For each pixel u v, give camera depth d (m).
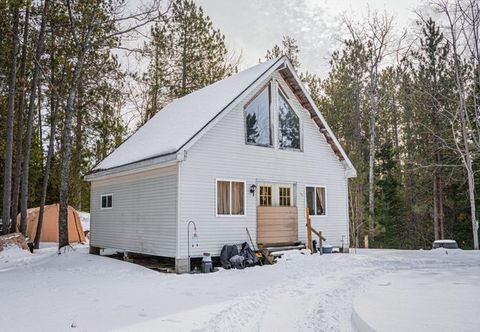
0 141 23.66
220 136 14.10
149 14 17.81
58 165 26.30
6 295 8.66
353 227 23.88
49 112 26.31
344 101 31.56
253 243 14.41
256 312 7.20
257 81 14.88
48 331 5.82
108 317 6.64
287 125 16.36
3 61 20.39
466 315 6.03
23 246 18.16
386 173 31.83
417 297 7.59
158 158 13.07
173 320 6.43
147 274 11.86
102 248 17.17
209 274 11.76
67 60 21.12
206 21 27.94
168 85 26.27
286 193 15.89
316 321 6.51
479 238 27.16
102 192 17.53
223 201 13.95
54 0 19.52
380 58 27.83
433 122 26.39
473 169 26.06
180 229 12.66
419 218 31.20
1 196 25.67
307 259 13.98
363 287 9.43
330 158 17.45
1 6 17.88
